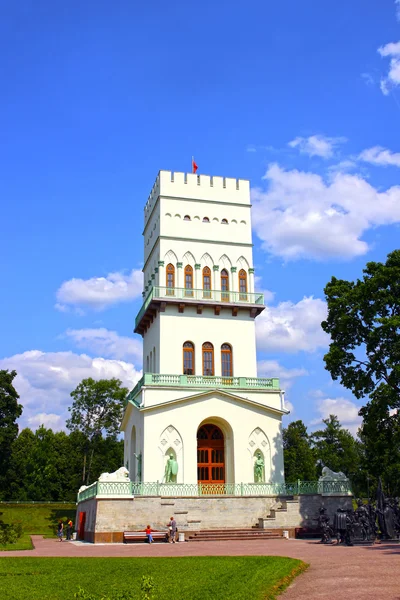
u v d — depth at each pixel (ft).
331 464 298.56
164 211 185.16
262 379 167.84
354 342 133.18
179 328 173.27
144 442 152.46
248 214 192.75
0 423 212.64
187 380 162.71
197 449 161.38
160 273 179.63
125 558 82.38
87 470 291.99
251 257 188.24
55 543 134.82
